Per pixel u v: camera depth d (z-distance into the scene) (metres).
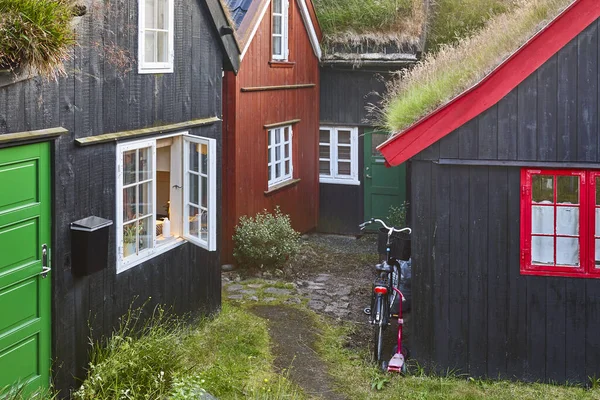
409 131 7.28
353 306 10.05
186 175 8.31
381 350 8.06
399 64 13.96
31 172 5.72
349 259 12.78
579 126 7.04
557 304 7.22
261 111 12.44
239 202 11.77
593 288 7.15
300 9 13.73
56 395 5.79
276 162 13.34
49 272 5.96
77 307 6.33
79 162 6.33
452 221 7.35
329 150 14.97
